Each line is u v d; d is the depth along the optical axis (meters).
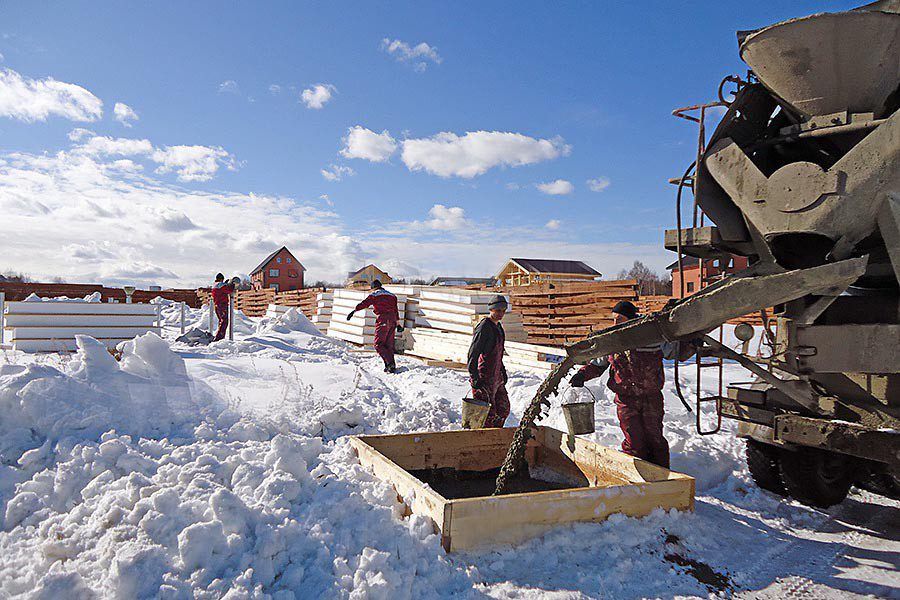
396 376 9.57
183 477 3.85
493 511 3.41
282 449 3.92
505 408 6.31
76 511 3.38
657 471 4.22
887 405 3.89
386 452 5.01
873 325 3.75
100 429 4.76
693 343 4.61
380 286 10.29
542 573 3.23
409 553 3.12
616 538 3.60
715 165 4.30
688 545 3.69
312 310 25.81
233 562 2.89
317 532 3.19
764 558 3.65
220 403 6.02
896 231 3.54
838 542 3.94
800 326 4.05
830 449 3.92
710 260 5.05
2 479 3.81
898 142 3.49
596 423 6.78
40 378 4.85
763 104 4.49
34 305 9.21
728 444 5.99
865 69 3.79
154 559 2.82
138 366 5.92
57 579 2.60
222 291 13.72
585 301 14.41
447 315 13.24
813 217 3.76
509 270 46.75
